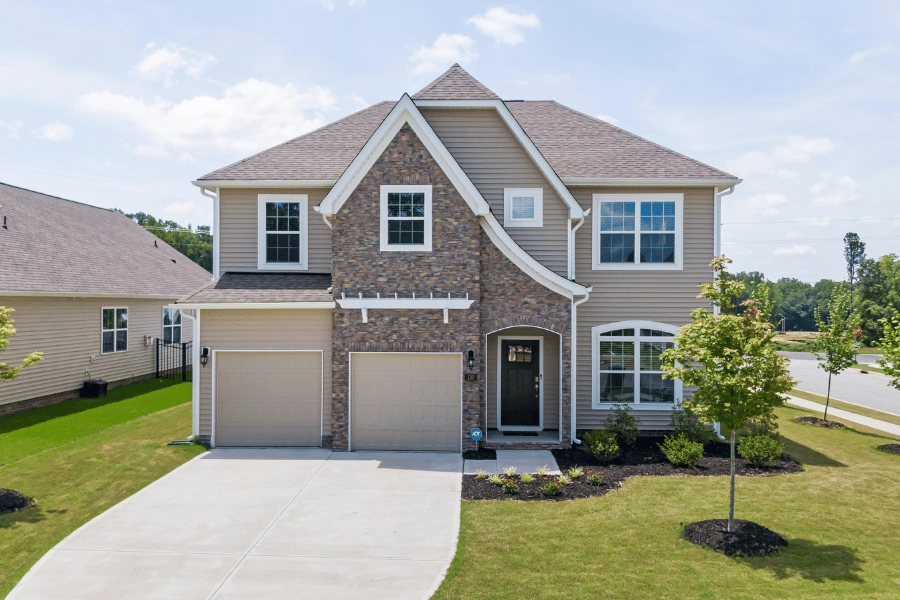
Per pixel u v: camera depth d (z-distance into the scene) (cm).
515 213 1516
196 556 827
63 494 1076
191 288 2862
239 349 1416
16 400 1789
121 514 982
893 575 761
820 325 1905
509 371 1578
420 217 1380
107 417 1730
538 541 867
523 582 742
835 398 2520
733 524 884
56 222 2367
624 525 927
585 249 1559
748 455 1267
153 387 2303
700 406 902
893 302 6297
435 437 1391
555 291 1401
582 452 1374
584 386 1553
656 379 1552
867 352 5681
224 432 1423
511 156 1509
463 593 716
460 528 919
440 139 1503
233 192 1589
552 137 1728
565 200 1461
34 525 937
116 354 2294
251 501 1044
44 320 1911
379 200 1379
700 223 1551
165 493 1085
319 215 1590
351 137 1748
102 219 2820
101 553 837
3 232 1973
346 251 1380
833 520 952
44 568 791
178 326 2784
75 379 2061
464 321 1378
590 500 1047
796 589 722
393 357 1393
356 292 1382
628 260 1559
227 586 743
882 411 2155
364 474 1203
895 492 1094
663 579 748
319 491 1097
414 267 1379
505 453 1366
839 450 1438
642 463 1291
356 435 1393
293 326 1417
